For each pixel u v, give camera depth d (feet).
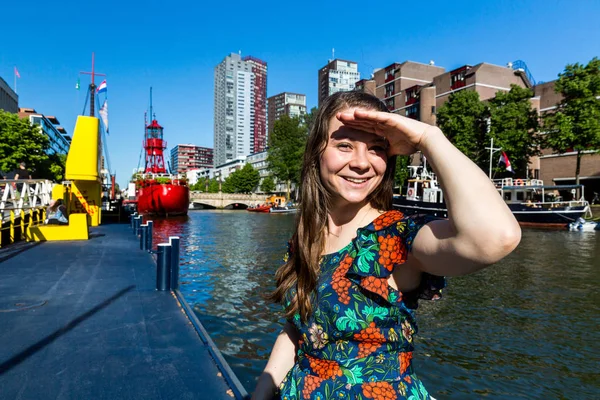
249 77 625.41
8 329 11.75
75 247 28.76
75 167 38.68
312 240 3.46
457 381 15.94
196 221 115.75
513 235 2.29
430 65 193.57
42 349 10.25
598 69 94.53
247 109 624.59
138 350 10.20
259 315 23.66
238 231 82.89
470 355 18.19
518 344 19.36
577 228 75.77
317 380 3.14
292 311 3.44
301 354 3.43
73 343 10.66
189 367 9.18
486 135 117.08
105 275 19.51
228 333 20.61
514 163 115.55
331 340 3.11
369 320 2.96
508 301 26.81
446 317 23.43
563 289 30.17
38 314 13.21
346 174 3.28
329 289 3.11
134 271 20.54
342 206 3.48
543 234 69.97
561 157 131.13
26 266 21.58
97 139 39.65
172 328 11.91
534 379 16.07
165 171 159.53
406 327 3.07
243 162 386.93
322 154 3.43
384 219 3.09
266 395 3.80
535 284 31.81
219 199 231.71
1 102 199.62
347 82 353.31
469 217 2.37
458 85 164.35
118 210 64.54
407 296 3.07
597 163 122.62
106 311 13.61
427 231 2.74
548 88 137.49
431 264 2.72
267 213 174.70
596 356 18.07
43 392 7.97
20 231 32.50
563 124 96.22
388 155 3.35
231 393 7.95
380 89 204.95
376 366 2.98
